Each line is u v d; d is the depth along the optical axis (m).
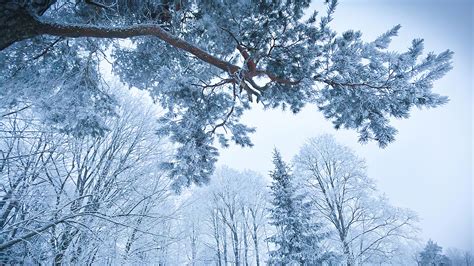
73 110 3.84
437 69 2.97
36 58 3.64
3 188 4.59
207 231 19.50
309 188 14.12
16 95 3.61
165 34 3.23
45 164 5.01
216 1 3.17
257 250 18.88
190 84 3.86
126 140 7.91
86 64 4.06
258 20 3.45
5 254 4.91
